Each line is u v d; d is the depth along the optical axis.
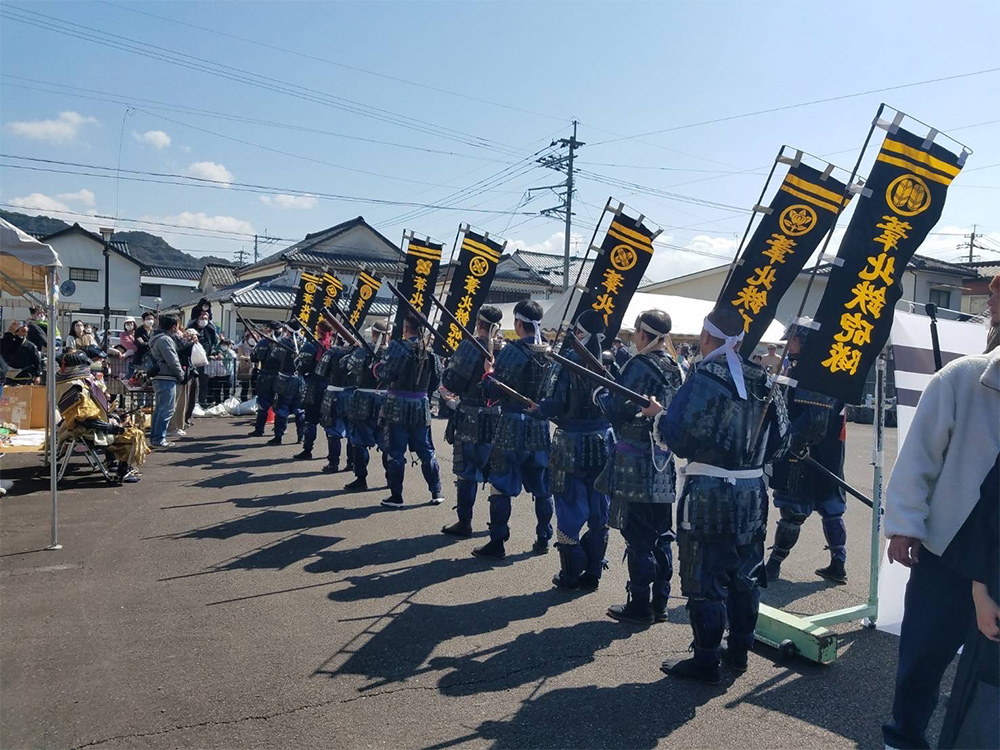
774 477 5.05
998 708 1.96
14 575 4.64
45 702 3.09
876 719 3.12
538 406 4.72
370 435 7.45
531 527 6.36
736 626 3.54
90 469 8.02
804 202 3.53
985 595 2.11
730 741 2.93
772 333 15.71
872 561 4.14
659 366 3.94
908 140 3.18
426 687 3.32
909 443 2.46
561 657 3.68
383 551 5.39
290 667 3.47
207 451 9.69
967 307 24.84
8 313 15.96
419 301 7.11
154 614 4.07
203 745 2.80
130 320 14.41
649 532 4.09
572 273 32.28
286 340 10.51
